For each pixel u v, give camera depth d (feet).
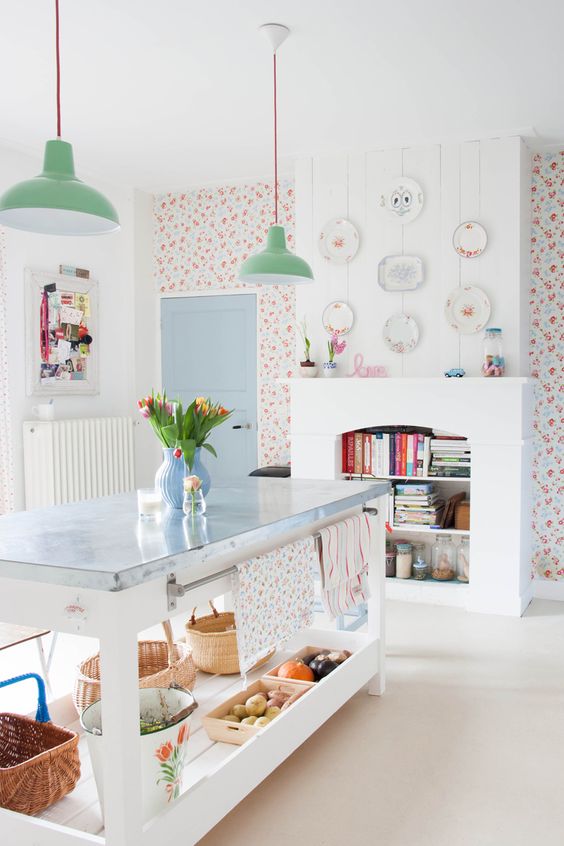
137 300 19.92
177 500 8.75
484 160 15.40
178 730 7.40
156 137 15.79
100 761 6.99
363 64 12.32
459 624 14.78
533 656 13.01
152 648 10.50
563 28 11.14
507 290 15.29
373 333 16.39
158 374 20.66
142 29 11.14
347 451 16.96
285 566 8.71
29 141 15.99
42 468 16.51
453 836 7.74
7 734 8.59
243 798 7.86
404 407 15.98
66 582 6.10
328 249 16.67
